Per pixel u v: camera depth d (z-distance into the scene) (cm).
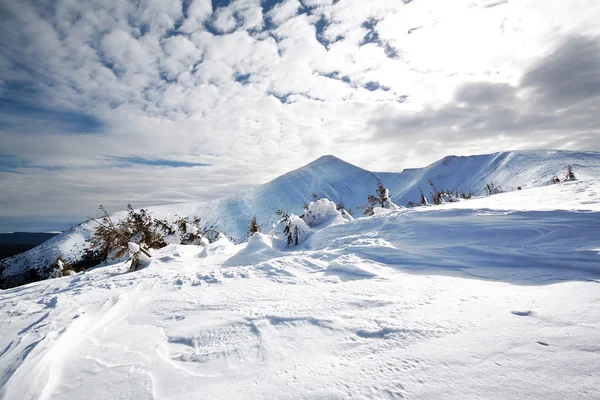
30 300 530
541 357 184
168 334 312
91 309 403
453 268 496
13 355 268
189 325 333
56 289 747
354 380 183
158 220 1852
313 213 1586
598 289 302
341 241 932
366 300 350
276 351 241
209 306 403
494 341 211
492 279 407
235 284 536
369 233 896
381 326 263
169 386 206
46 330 326
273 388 186
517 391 157
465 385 166
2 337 331
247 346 258
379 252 653
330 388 177
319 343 247
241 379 204
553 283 349
